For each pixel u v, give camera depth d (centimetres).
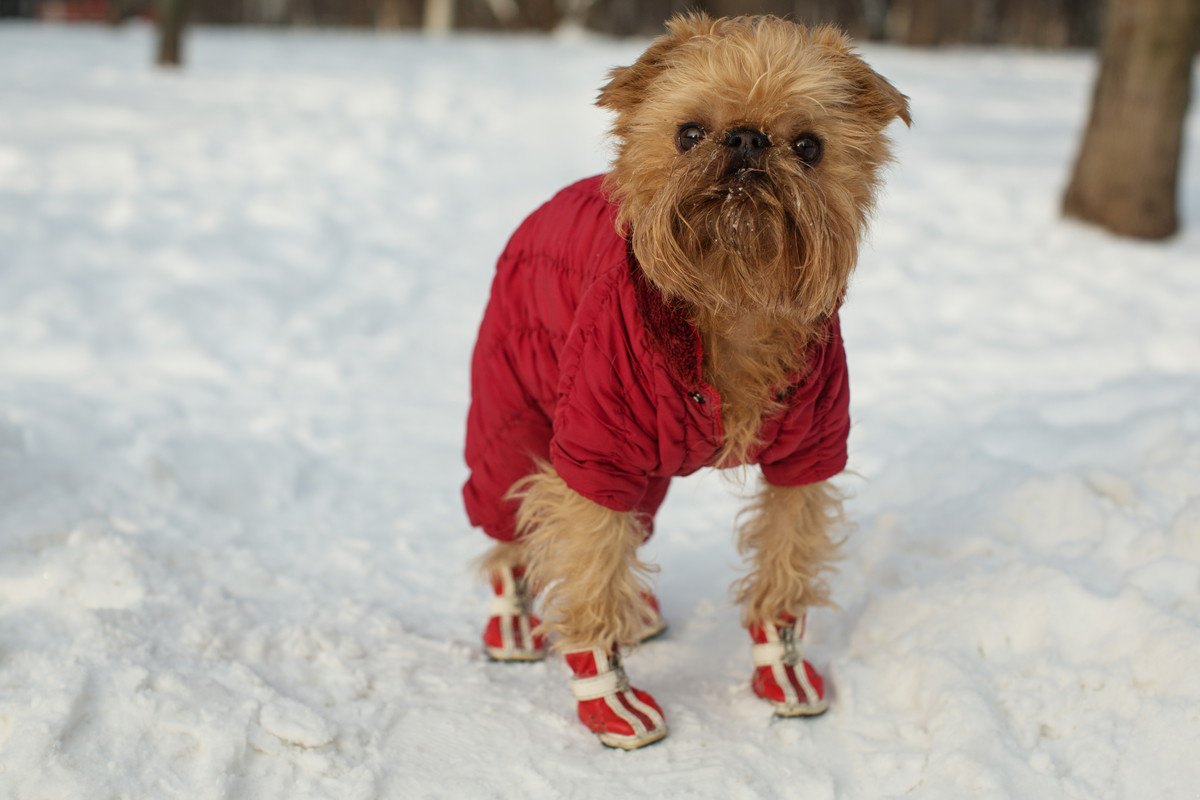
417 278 212
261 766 91
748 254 89
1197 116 407
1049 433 132
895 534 117
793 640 102
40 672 94
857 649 106
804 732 98
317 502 133
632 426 92
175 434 137
